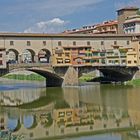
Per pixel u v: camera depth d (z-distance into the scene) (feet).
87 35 542.98
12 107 337.31
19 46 493.77
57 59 512.22
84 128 238.07
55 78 531.09
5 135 165.27
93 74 639.76
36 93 447.01
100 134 220.43
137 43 570.87
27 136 214.48
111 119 264.31
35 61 507.71
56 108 325.21
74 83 526.98
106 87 501.15
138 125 241.76
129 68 570.87
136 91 440.45
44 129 235.40
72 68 524.11
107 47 561.84
